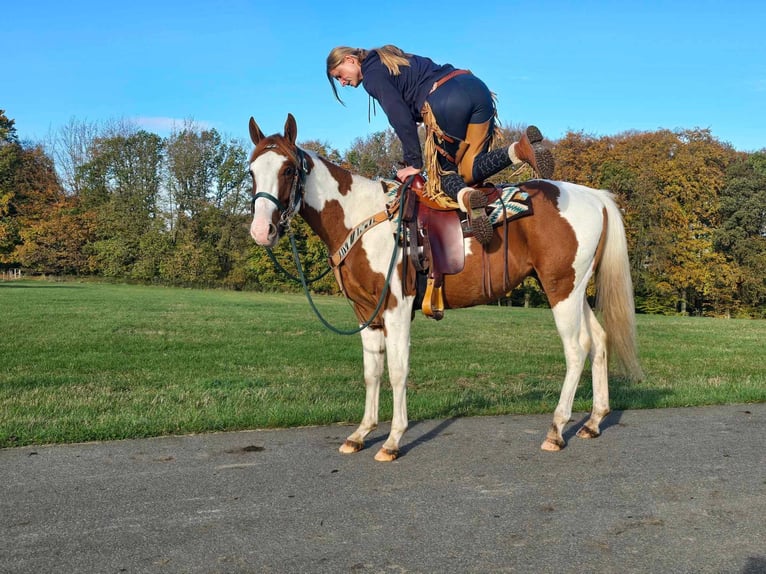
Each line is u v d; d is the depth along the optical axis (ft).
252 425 18.81
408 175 16.25
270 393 25.05
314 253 147.23
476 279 16.40
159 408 21.36
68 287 139.03
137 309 76.59
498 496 12.87
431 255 15.85
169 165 188.75
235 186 189.06
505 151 15.66
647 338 55.01
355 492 13.10
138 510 12.07
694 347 47.26
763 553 10.32
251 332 53.42
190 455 15.74
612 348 17.98
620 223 17.93
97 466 14.80
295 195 15.19
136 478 13.94
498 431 18.37
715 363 37.45
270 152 14.89
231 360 36.86
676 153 144.05
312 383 28.71
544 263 16.74
